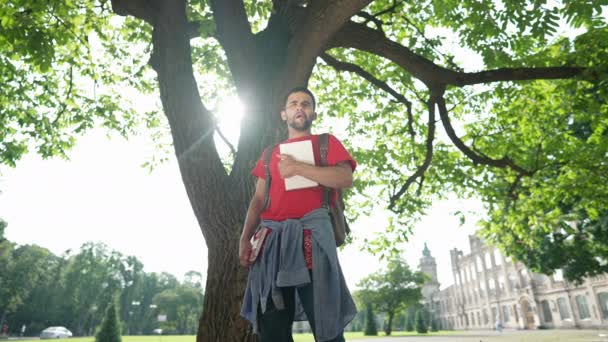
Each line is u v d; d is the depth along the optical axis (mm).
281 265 1500
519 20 4965
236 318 3135
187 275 120500
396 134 10609
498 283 62750
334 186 1550
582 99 6164
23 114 8578
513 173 9945
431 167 10555
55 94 8961
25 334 71812
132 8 4230
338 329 1389
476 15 5855
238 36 4211
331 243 1525
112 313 28297
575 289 44844
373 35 5203
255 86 4094
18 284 64688
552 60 6098
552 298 49188
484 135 9859
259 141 3764
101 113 9109
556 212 10516
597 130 7547
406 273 57250
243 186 3615
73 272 77125
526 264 20562
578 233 18578
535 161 9391
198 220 3678
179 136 3801
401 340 30203
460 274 79312
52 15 4629
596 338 22422
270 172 1756
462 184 10344
